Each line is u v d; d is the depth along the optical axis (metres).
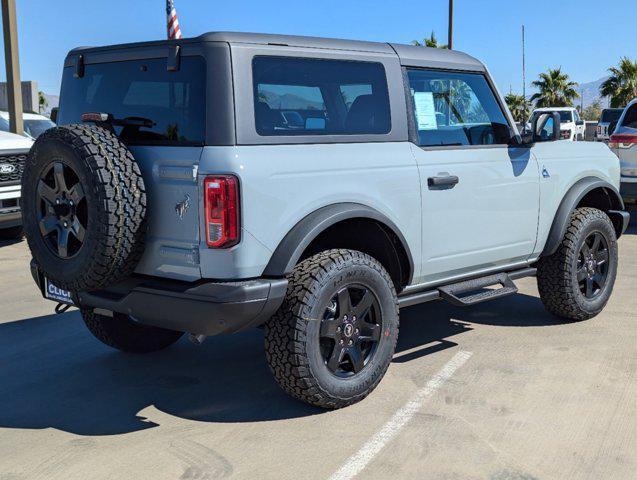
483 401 4.25
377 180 4.31
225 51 3.78
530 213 5.35
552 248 5.54
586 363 4.89
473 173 4.90
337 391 4.08
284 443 3.76
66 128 3.82
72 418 4.16
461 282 5.07
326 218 3.96
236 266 3.73
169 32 7.60
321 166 4.04
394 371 4.79
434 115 4.77
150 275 4.00
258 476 3.42
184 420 4.10
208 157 3.69
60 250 3.90
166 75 3.94
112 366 5.04
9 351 5.39
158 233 3.90
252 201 3.73
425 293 4.78
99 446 3.78
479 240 5.01
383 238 4.44
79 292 4.12
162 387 4.62
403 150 4.51
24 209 4.04
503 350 5.18
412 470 3.44
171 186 3.82
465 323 5.89
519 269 5.53
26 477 3.45
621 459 3.53
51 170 3.88
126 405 4.34
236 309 3.70
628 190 10.56
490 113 5.18
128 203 3.71
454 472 3.41
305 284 3.92
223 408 4.26
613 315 6.06
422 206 4.58
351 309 4.14
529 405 4.19
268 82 3.92
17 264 8.66
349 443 3.74
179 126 3.86
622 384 4.50
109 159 3.70
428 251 4.68
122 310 4.05
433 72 4.82
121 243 3.72
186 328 3.87
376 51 4.50
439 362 4.95
